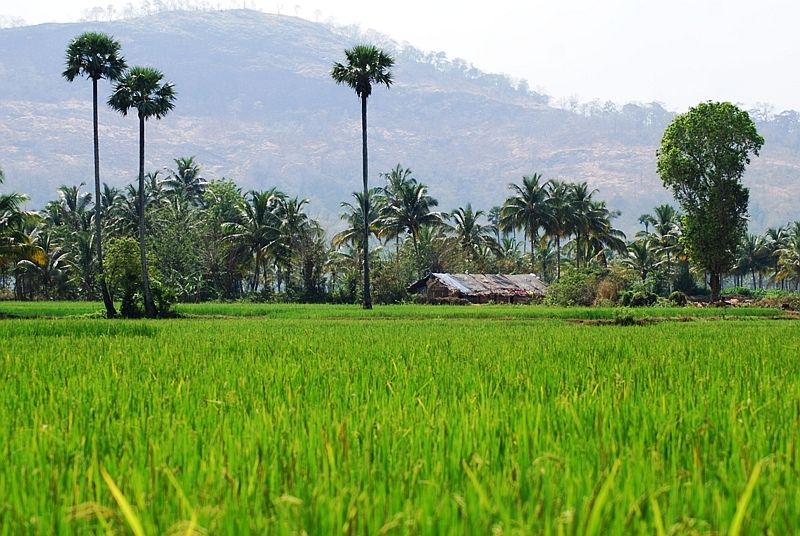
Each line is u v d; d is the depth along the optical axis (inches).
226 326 1268.5
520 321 1493.6
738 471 227.6
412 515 186.5
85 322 1300.4
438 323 1414.9
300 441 268.7
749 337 905.5
